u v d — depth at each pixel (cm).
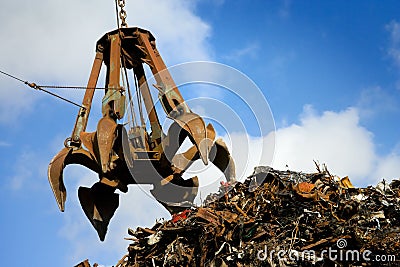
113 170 1060
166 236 842
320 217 797
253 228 798
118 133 1040
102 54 1177
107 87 1155
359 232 763
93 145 1066
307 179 886
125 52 1166
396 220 811
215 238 792
